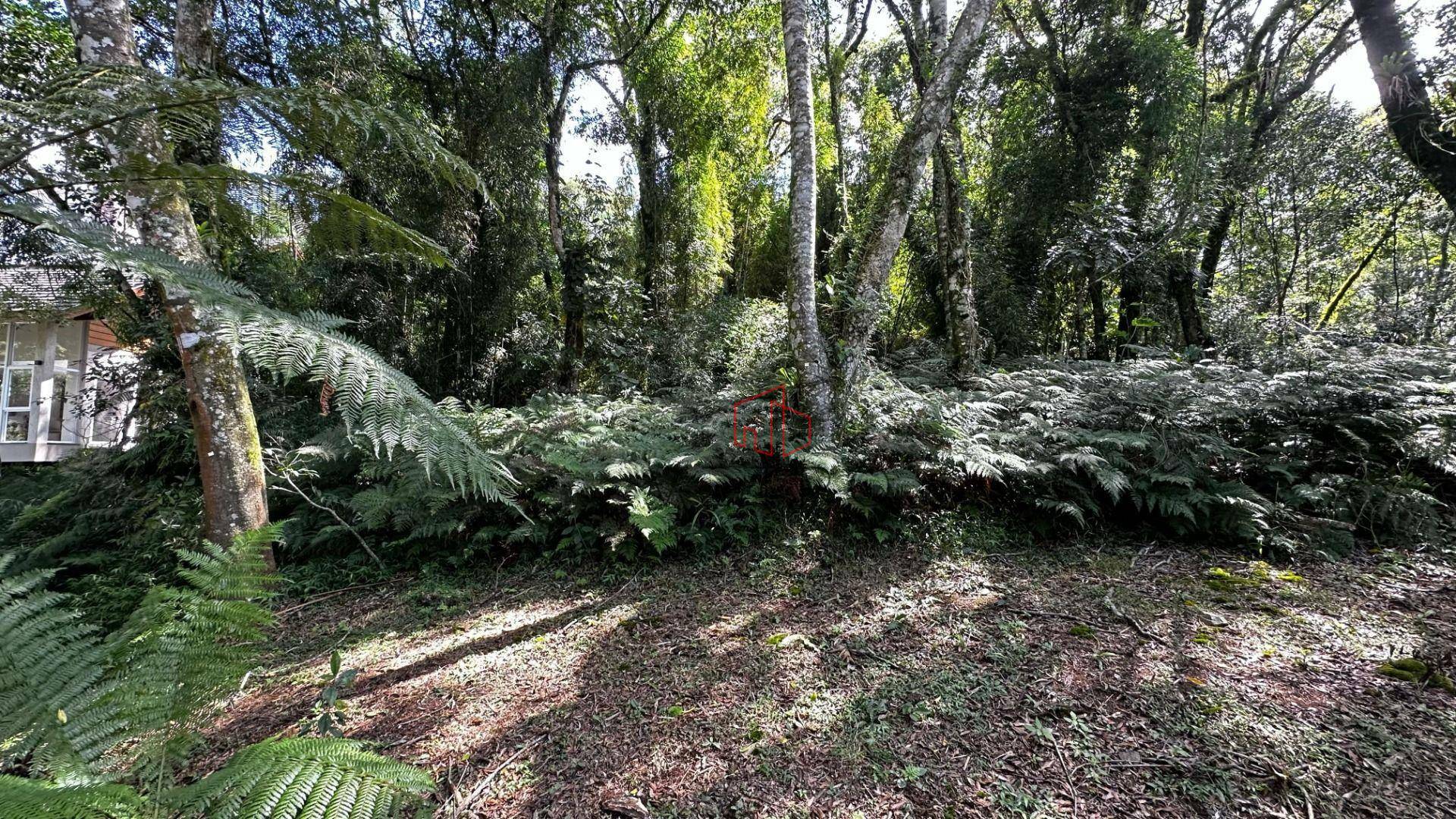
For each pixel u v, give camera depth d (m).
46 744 1.45
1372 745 2.05
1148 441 4.46
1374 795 1.84
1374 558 3.71
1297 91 9.16
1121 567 3.80
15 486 6.66
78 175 1.56
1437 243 10.55
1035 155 9.01
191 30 4.68
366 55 7.68
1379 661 2.57
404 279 8.58
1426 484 4.29
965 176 9.77
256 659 1.78
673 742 2.35
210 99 1.61
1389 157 8.44
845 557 4.24
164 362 6.31
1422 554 3.70
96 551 4.93
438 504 4.66
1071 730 2.25
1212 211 7.66
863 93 12.44
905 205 5.29
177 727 1.61
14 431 9.87
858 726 2.38
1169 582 3.54
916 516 4.47
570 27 9.69
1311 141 9.09
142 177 1.60
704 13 11.30
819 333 5.25
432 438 1.30
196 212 5.78
